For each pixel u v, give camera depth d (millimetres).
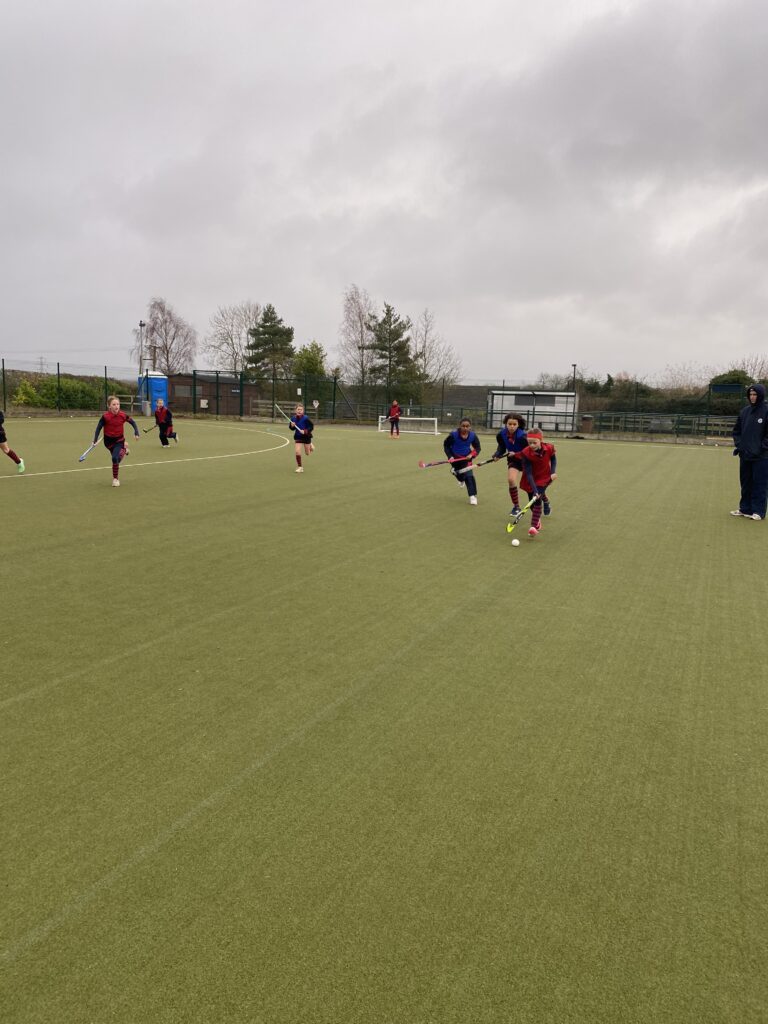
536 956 2131
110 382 41219
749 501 10438
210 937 2170
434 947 2154
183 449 19562
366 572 6656
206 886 2393
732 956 2154
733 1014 1950
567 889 2424
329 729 3539
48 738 3387
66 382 38156
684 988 2031
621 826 2797
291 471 14758
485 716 3734
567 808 2912
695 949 2176
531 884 2445
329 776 3105
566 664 4504
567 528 9219
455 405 48000
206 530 8391
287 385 43469
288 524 8914
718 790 3086
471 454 10742
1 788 2955
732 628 5320
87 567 6582
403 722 3637
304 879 2438
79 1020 1885
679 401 36250
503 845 2656
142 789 2969
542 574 6785
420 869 2506
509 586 6316
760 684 4273
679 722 3738
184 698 3854
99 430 11547
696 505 11609
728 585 6570
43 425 28328
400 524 9125
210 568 6652
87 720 3576
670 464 19516
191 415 41781
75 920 2229
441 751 3352
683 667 4516
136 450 18906
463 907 2324
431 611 5516
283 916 2262
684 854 2633
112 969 2047
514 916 2291
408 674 4266
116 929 2195
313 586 6133
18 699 3799
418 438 28812
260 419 39750
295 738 3441
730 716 3826
